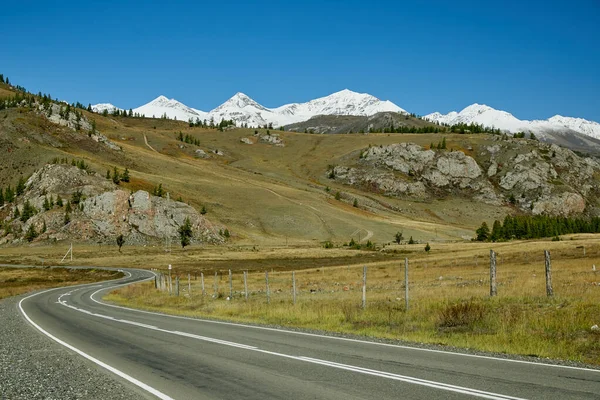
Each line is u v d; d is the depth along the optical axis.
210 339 14.69
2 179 185.00
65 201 156.50
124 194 158.50
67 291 49.31
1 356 12.54
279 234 179.88
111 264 101.31
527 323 14.29
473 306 16.12
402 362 10.41
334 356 11.26
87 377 9.77
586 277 29.52
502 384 8.29
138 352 12.79
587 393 7.64
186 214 162.50
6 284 65.50
